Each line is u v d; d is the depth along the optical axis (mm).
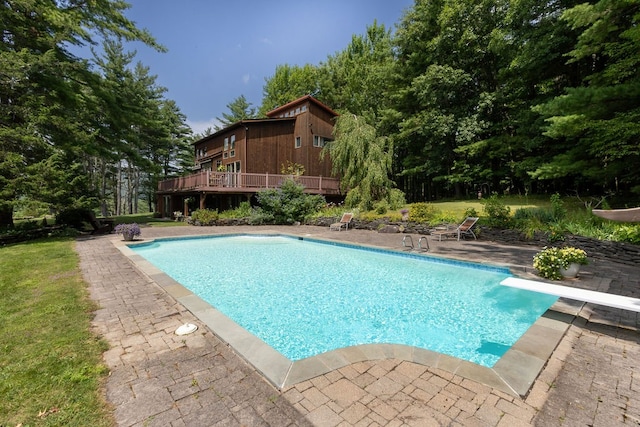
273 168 20797
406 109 20969
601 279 5148
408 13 19500
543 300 4875
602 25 8070
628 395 2129
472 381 2279
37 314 3537
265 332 3945
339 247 9727
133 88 25172
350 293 5441
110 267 6027
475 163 18266
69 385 2189
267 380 2293
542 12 12453
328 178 19359
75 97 12438
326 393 2129
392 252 8203
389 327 4082
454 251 7961
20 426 1785
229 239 11703
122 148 16797
